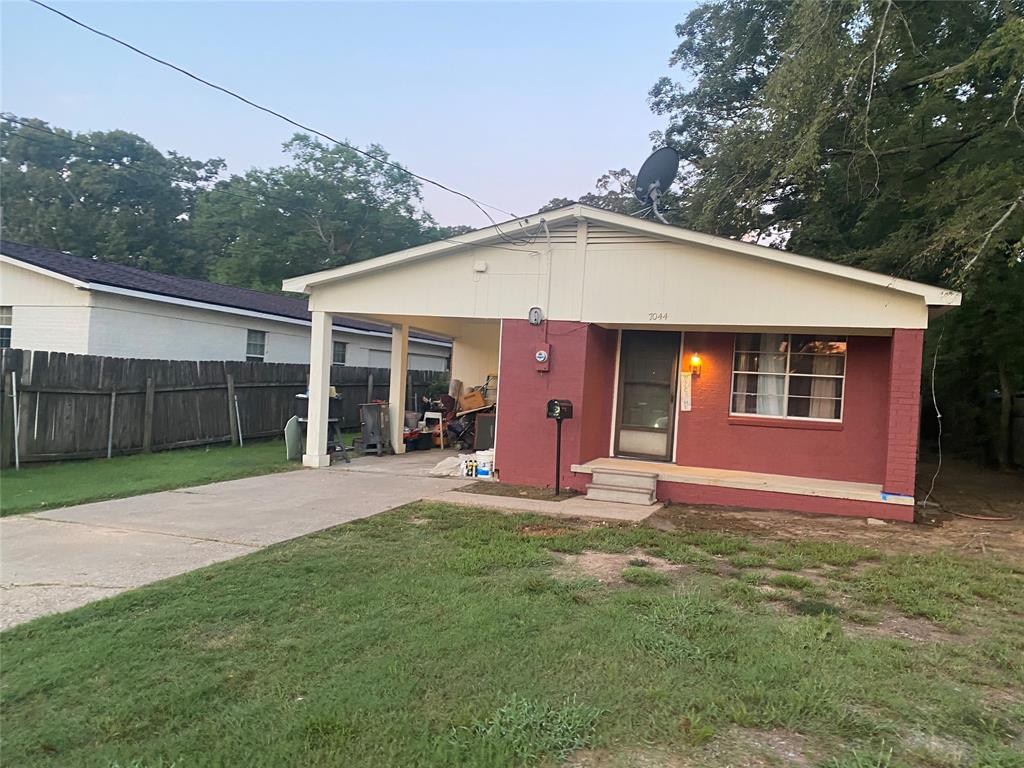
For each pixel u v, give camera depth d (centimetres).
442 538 623
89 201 3675
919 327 773
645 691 317
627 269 898
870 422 889
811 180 1159
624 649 367
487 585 480
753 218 1349
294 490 871
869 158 1095
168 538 614
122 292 1362
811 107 1005
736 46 1570
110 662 349
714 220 1345
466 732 280
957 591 488
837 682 329
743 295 844
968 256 865
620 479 878
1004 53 798
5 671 338
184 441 1254
